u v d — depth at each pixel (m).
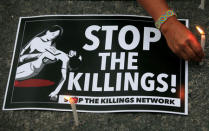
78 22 1.11
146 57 1.03
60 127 0.99
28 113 1.02
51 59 1.06
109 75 1.02
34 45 1.09
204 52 1.04
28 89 1.03
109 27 1.09
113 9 1.13
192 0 1.13
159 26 0.96
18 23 1.14
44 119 1.00
